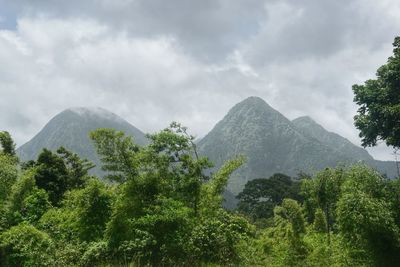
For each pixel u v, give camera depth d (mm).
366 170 16062
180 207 14672
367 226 14117
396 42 21844
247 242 16688
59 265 13328
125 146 14672
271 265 16953
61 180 31344
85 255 13750
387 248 14398
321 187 21172
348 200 14852
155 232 14148
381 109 20875
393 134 20875
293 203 25250
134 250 13773
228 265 14906
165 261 14227
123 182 15016
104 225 15359
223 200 17266
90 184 16094
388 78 21047
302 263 16859
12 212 17312
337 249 16531
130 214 14305
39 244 13297
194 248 14625
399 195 15375
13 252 13945
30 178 18781
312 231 25484
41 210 18047
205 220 15734
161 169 15297
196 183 15852
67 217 16781
